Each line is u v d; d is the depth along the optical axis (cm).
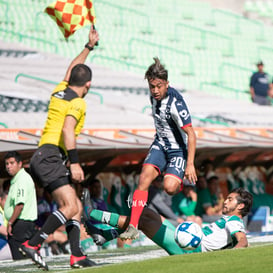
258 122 5903
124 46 7925
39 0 7512
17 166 3009
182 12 9794
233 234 2083
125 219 2070
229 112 6106
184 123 2002
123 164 4450
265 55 9462
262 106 6712
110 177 4384
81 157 3984
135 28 8562
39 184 1855
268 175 5462
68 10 2239
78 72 1875
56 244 3609
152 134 4203
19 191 2973
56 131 1839
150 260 1767
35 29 7300
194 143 2006
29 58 6638
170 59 8138
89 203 2073
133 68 7694
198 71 8250
